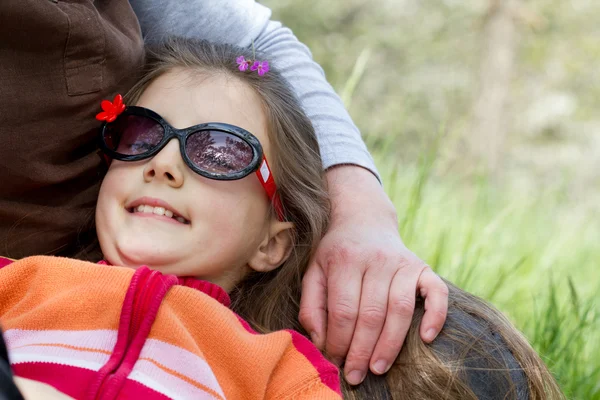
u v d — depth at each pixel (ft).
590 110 43.62
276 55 5.57
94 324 3.95
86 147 4.67
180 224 4.50
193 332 4.09
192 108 4.68
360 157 5.21
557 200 14.26
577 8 43.98
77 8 4.19
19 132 4.17
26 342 3.90
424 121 39.91
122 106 4.55
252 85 4.90
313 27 44.39
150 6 5.44
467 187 12.48
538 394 4.50
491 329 4.54
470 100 42.68
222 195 4.55
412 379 4.31
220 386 4.04
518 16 42.83
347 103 7.54
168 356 3.89
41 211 4.54
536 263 10.00
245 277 5.02
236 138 4.57
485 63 43.01
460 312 4.56
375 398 4.34
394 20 44.47
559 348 6.50
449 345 4.37
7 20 3.87
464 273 8.11
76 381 3.70
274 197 4.82
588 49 43.45
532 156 42.63
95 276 4.08
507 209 9.39
